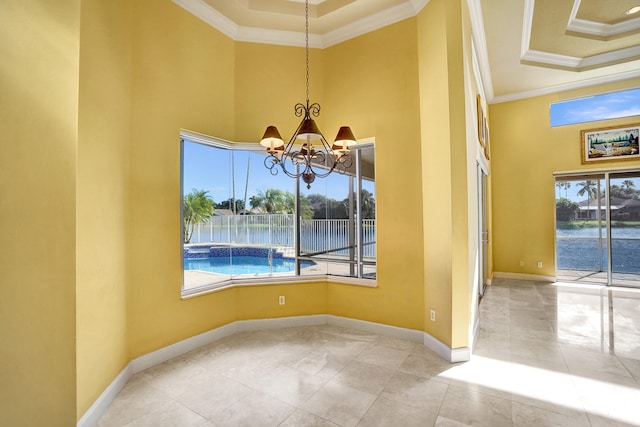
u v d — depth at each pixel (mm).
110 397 2182
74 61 1481
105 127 2207
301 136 2666
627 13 3842
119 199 2402
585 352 2947
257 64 3605
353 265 3664
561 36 4195
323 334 3428
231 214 3520
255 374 2570
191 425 1951
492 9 3559
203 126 3197
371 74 3482
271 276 3703
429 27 3010
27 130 1265
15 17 1215
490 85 5453
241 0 3182
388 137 3371
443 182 2844
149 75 2725
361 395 2260
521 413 2037
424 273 3170
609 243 5512
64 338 1435
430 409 2088
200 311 3145
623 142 5262
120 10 2408
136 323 2621
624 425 1914
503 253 6211
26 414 1270
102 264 2156
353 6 3266
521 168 6047
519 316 4020
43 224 1336
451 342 2756
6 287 1191
